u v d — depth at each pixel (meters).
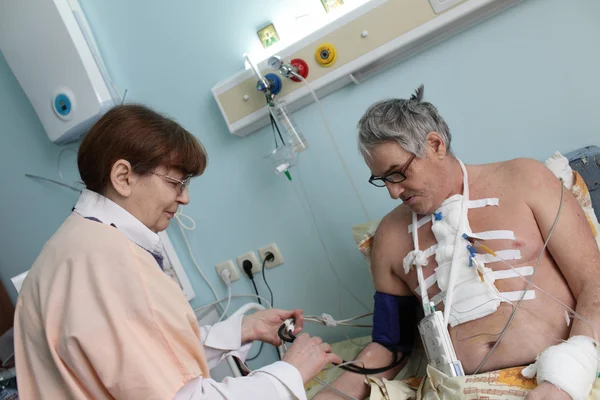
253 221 1.82
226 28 1.67
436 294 1.21
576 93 1.48
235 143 1.77
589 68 1.45
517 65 1.50
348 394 1.26
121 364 0.79
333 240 1.74
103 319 0.82
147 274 0.89
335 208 1.72
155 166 0.97
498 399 1.02
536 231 1.16
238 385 0.94
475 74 1.53
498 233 1.15
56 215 2.05
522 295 1.12
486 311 1.13
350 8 1.54
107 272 0.85
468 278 1.16
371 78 1.60
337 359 1.14
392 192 1.18
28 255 2.14
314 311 1.82
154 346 0.84
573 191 1.30
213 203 1.84
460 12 1.41
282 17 1.61
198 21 1.70
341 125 1.66
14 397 1.54
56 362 0.81
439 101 1.58
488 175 1.23
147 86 1.81
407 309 1.36
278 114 1.61
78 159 0.99
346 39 1.52
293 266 1.81
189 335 0.89
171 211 1.07
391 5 1.46
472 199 1.21
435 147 1.16
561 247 1.12
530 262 1.15
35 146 2.00
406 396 1.22
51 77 1.77
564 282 1.15
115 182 0.95
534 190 1.16
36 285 0.87
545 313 1.11
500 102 1.53
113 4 1.76
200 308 1.80
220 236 1.87
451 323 1.18
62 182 2.00
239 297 1.90
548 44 1.47
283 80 1.60
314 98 1.62
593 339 1.00
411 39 1.46
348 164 1.68
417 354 1.41
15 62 1.82
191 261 1.92
